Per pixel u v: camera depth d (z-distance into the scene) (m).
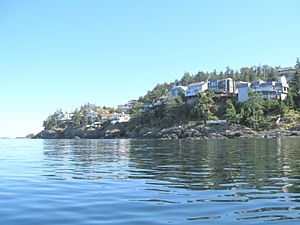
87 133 175.38
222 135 99.44
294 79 122.56
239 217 8.12
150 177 15.50
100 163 23.42
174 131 112.25
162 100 147.88
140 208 9.20
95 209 9.16
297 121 96.25
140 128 141.00
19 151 42.28
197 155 29.48
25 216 8.51
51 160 26.70
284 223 7.57
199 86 133.50
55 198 10.72
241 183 13.34
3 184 13.70
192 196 10.80
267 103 108.44
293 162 21.45
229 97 123.75
